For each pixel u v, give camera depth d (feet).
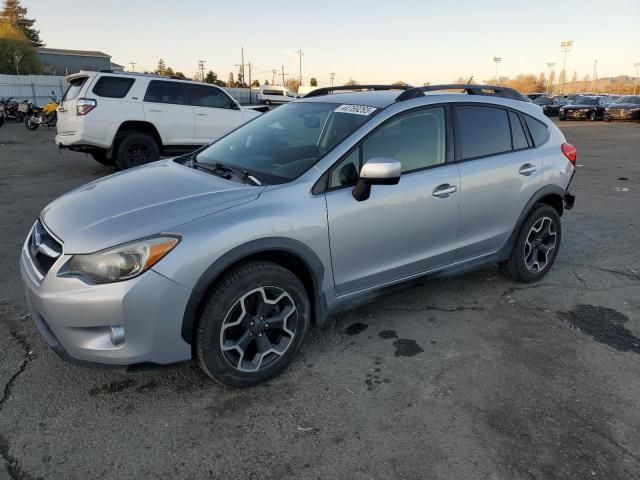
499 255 13.53
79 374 9.76
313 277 9.89
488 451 7.91
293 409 8.88
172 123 32.24
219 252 8.46
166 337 8.36
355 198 10.14
